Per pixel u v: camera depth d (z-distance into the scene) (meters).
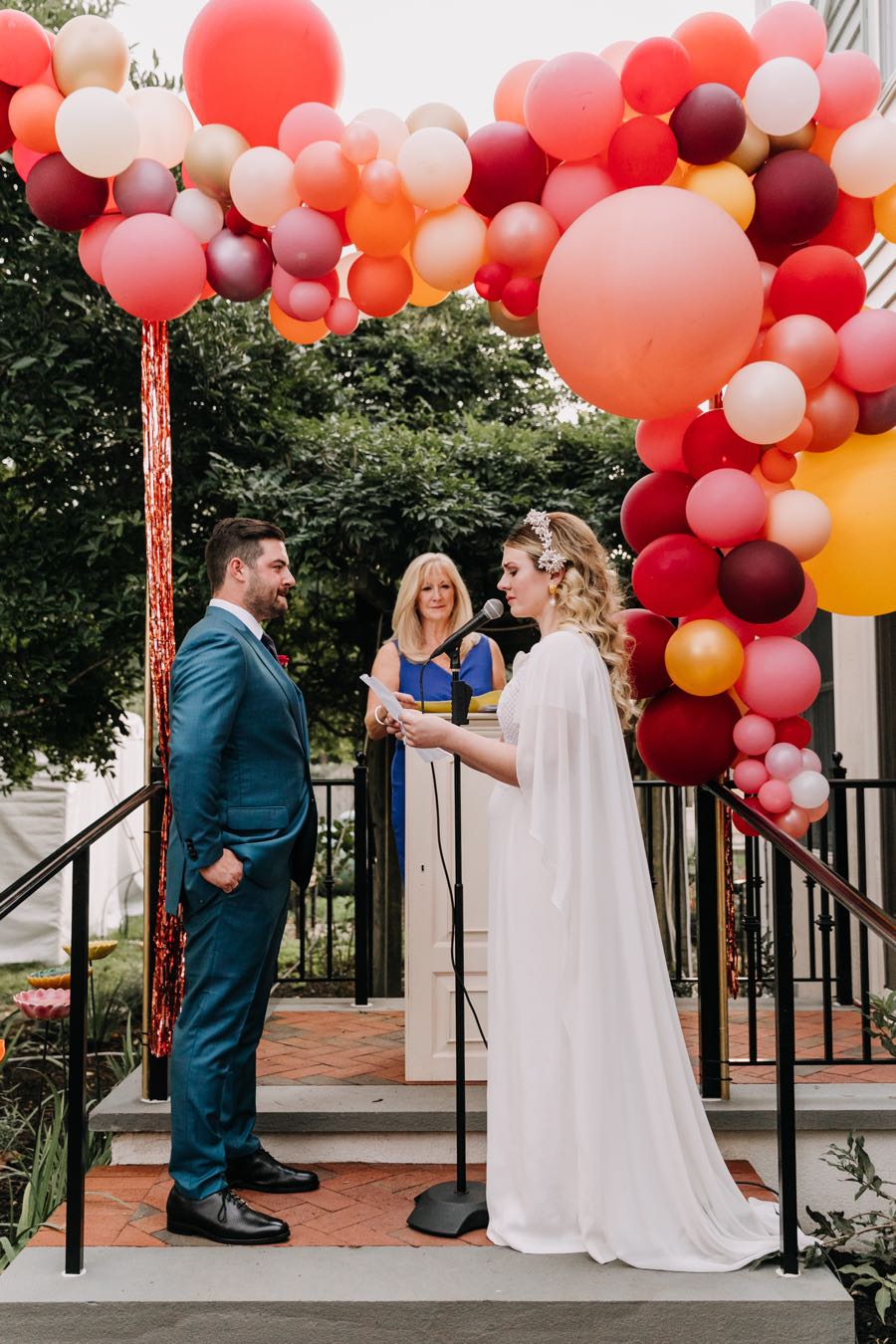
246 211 2.93
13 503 5.96
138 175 2.89
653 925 2.64
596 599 2.76
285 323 3.40
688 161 2.81
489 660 4.18
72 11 5.73
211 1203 2.65
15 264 5.52
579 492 7.09
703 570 2.86
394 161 2.96
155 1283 2.41
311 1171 3.12
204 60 2.98
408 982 3.51
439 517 6.50
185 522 6.59
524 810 2.66
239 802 2.76
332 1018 4.48
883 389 2.86
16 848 8.34
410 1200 2.91
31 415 5.55
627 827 2.63
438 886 3.52
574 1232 2.55
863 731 5.52
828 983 3.67
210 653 2.71
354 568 7.03
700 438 2.91
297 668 8.34
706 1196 2.57
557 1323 2.32
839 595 3.04
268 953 2.86
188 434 6.38
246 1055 2.96
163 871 3.24
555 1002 2.56
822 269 2.79
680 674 2.85
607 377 2.70
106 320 5.68
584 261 2.63
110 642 6.18
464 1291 2.36
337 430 6.79
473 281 3.04
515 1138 2.61
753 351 2.93
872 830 5.40
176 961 3.28
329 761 10.45
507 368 8.38
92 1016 5.96
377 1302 2.33
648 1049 2.52
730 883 3.34
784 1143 2.46
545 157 2.95
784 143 2.84
